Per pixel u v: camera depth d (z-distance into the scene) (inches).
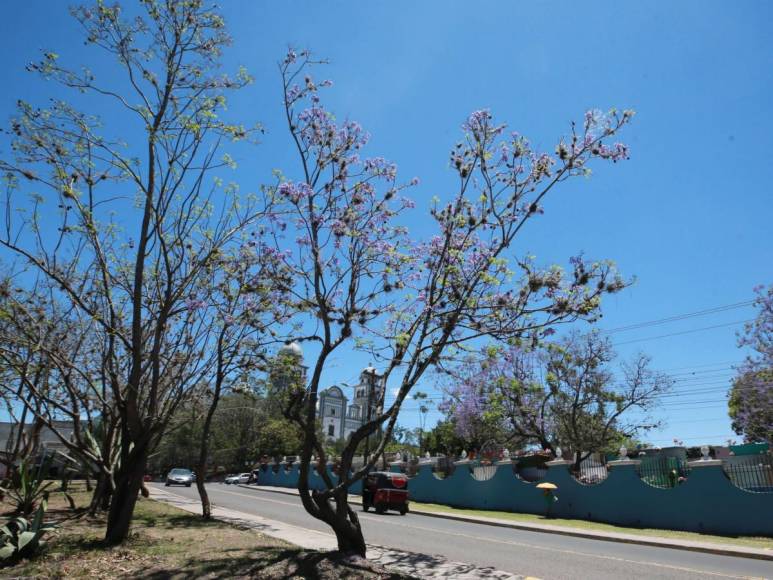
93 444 611.2
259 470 2273.6
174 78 437.7
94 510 605.3
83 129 428.1
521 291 383.6
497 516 961.5
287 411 403.9
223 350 570.6
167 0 427.8
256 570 348.8
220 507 962.1
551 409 1269.7
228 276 527.8
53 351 493.7
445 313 390.9
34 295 553.0
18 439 780.0
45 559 377.4
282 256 430.0
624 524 852.0
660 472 874.8
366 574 341.7
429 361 381.7
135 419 438.3
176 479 1787.6
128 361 584.4
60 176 423.2
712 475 762.8
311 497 384.2
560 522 864.9
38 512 398.9
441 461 1421.0
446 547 565.6
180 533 528.4
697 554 569.9
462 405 1278.3
